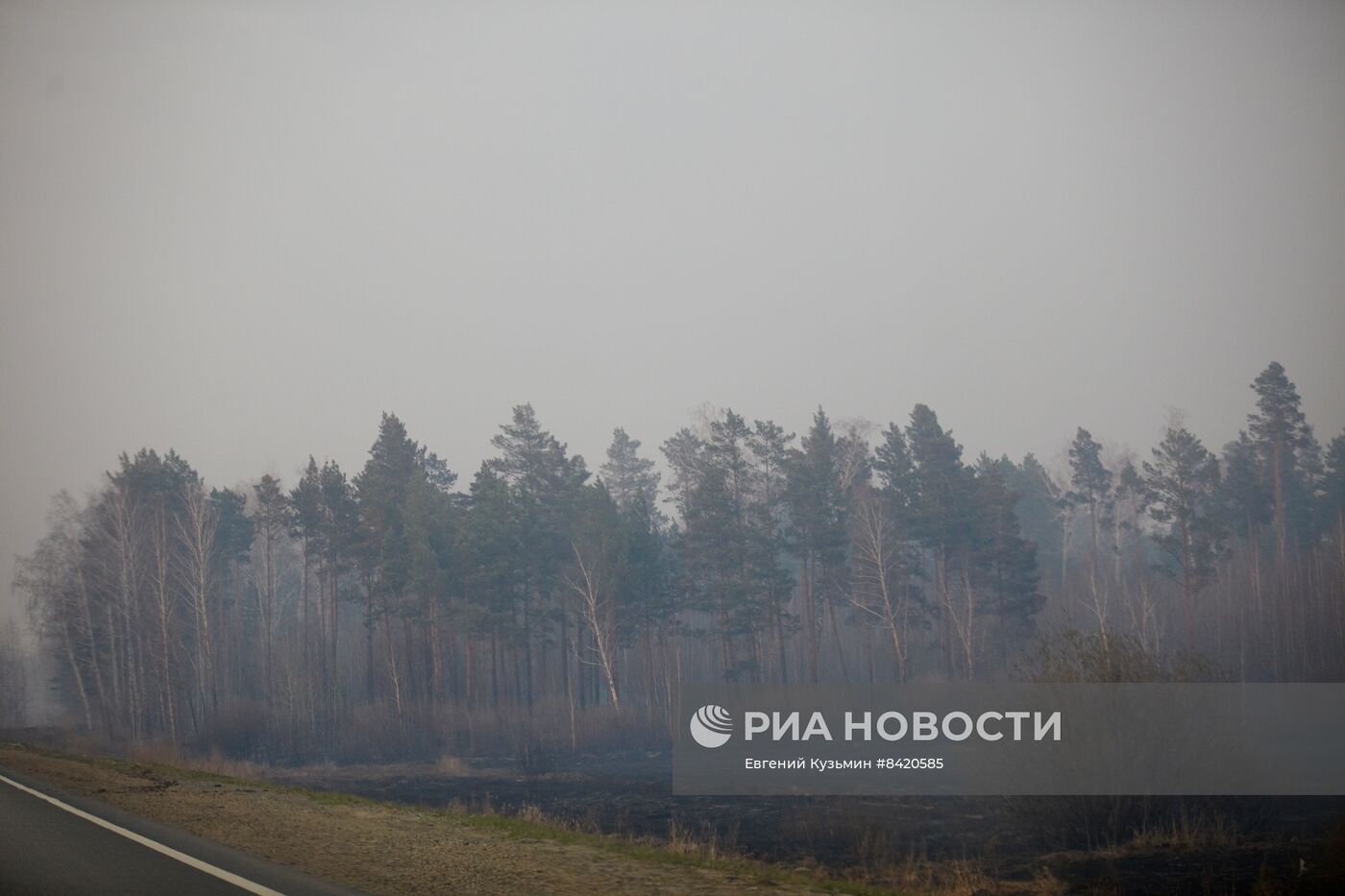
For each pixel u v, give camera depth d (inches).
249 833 622.2
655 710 2669.8
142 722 2864.2
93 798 786.8
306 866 506.6
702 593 2856.8
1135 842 885.8
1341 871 723.4
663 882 517.0
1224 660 3006.9
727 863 605.9
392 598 3051.2
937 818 1130.7
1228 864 791.7
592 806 1385.3
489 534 2795.3
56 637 3368.6
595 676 3299.7
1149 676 909.2
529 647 3088.1
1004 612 2780.5
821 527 2743.6
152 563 3068.4
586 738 2522.1
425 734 2630.4
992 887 735.7
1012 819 970.7
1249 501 3218.5
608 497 2878.9
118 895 424.2
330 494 3122.5
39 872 473.1
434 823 730.8
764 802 1371.8
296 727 2790.4
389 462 3228.3
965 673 2847.0
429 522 2893.7
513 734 2578.7
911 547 3166.8
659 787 1628.9
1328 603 3019.2
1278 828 949.2
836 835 1018.7
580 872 534.0
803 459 2847.0
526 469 3284.9
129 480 3129.9
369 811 792.3
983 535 2824.8
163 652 2827.3
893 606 2861.7
